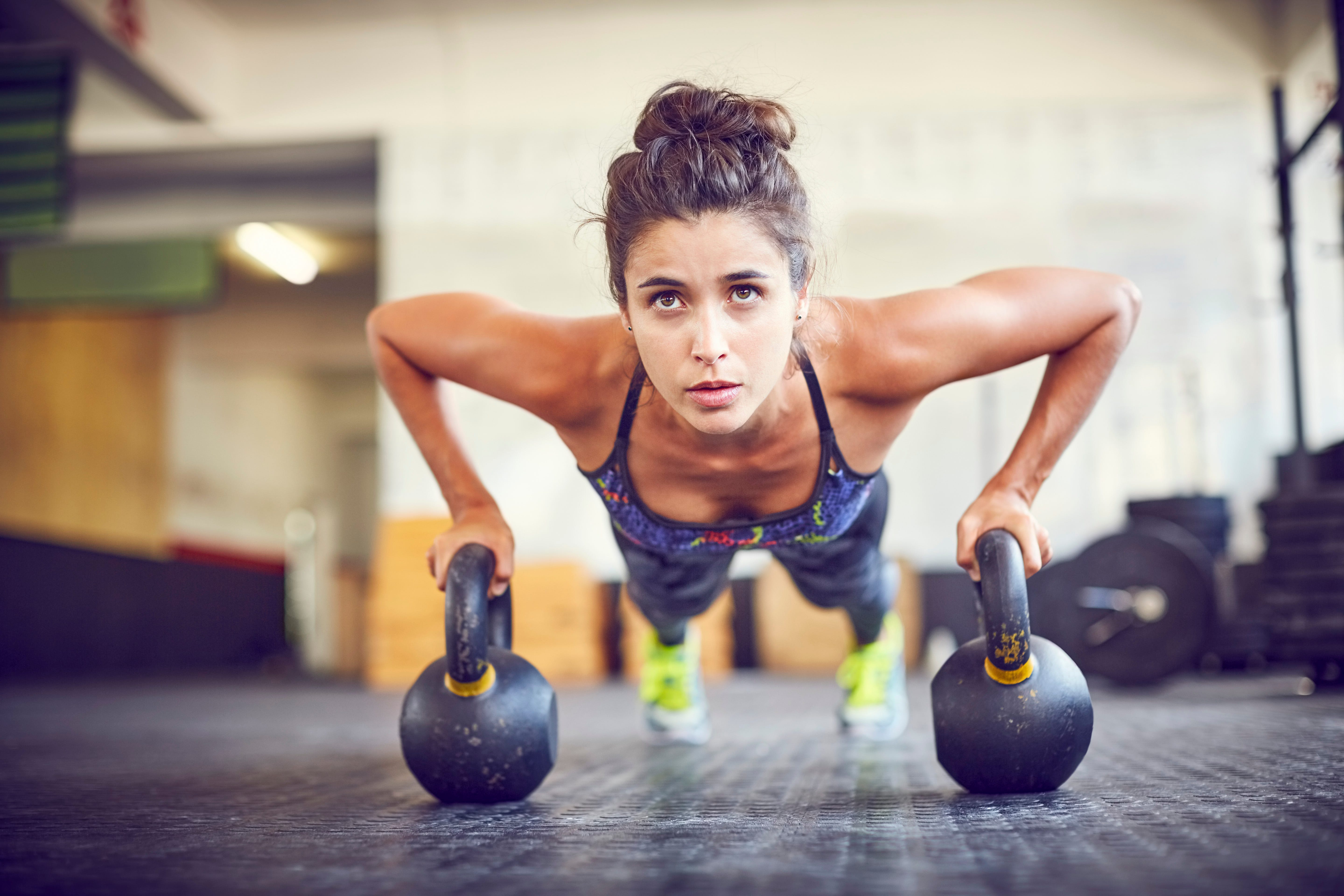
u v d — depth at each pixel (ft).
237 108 24.86
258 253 34.09
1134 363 22.02
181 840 3.76
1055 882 2.75
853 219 23.25
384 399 23.91
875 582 6.67
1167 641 13.14
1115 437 21.83
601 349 4.50
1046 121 23.06
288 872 3.15
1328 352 21.35
